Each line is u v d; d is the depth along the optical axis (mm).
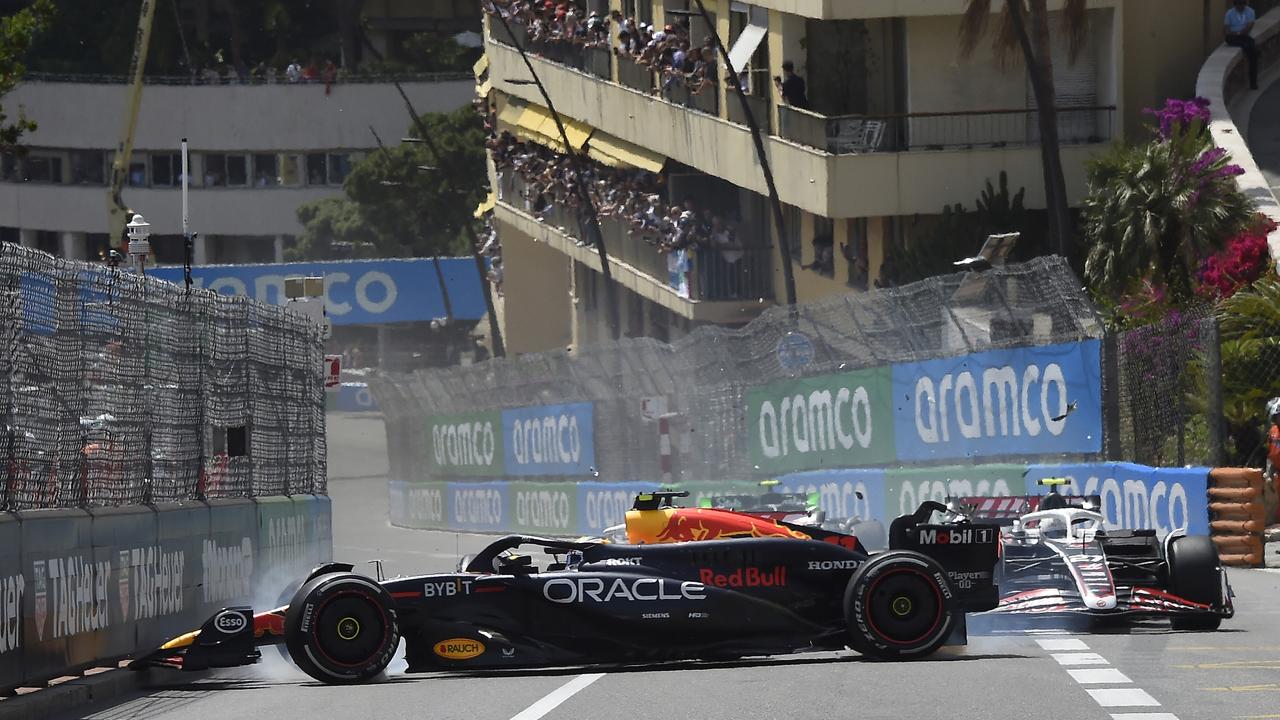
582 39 199125
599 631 49000
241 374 69062
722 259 165250
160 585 56469
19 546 46500
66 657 49000
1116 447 85750
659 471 121500
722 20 163875
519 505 142750
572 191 198125
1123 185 109250
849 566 50000
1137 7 144625
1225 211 107812
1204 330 81312
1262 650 48812
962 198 132375
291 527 72188
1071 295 87250
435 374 157875
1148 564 56875
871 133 133625
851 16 130500
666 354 119000
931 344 95500
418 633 48938
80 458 52594
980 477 91125
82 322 53625
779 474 109125
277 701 45281
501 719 40031
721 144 156000
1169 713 38125
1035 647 51344
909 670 46250
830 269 151750
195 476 63094
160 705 46469
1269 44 156875
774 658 51281
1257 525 77812
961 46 126562
